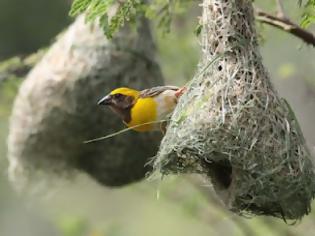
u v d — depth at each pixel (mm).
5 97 14922
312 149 9828
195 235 21828
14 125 13016
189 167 8984
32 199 14570
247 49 8859
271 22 10680
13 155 13125
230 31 8867
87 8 8914
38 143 12805
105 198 19594
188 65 15406
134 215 21109
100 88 12547
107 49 12625
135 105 10062
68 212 17625
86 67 12586
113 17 9180
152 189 17219
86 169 12977
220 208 15273
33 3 20500
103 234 15984
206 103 8742
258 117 8633
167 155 8859
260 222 15742
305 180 8680
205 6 9039
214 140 8609
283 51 15859
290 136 8688
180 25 15242
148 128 10117
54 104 12641
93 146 12727
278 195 8609
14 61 14102
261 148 8570
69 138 12703
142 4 11094
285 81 15641
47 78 12703
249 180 8594
